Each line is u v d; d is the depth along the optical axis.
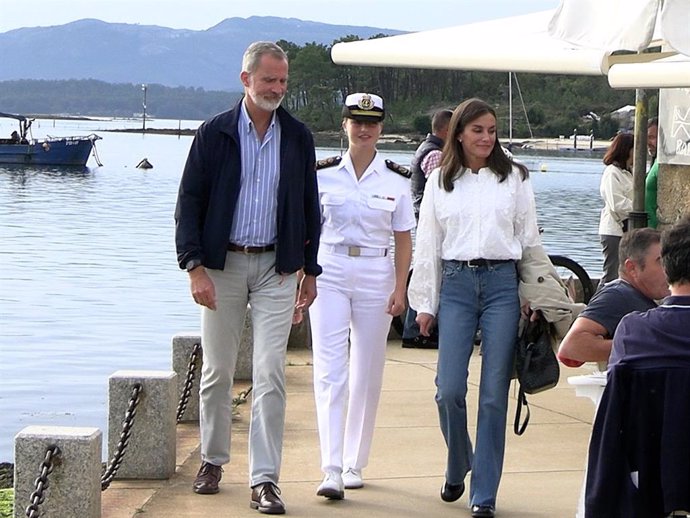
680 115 12.67
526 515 7.56
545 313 7.16
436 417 10.15
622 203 13.12
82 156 88.81
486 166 7.36
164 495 7.90
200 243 7.49
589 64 8.33
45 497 7.07
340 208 7.89
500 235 7.25
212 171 7.46
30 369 17.78
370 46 10.25
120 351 19.48
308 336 13.02
